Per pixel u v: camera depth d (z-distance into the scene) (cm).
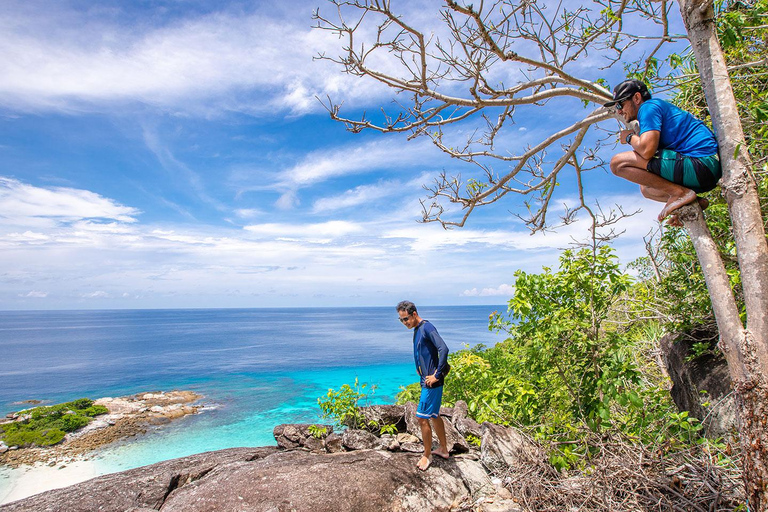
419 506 450
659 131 310
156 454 1992
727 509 369
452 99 436
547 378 661
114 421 2494
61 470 1806
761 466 274
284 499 419
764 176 410
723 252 531
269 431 2353
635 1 473
